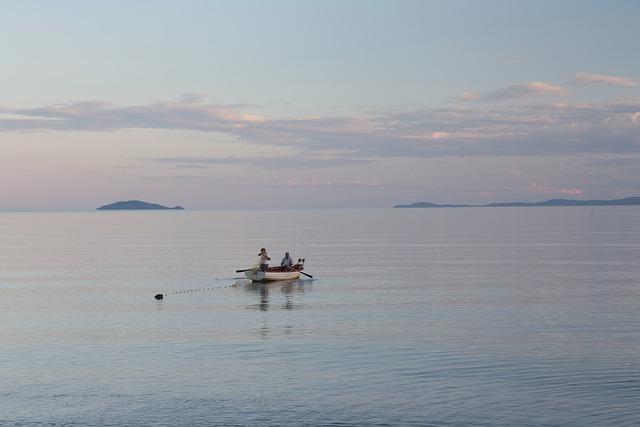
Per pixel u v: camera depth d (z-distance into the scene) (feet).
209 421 82.23
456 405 86.33
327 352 112.78
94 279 224.94
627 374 98.63
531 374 98.99
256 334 128.06
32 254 345.92
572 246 373.40
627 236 474.49
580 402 87.04
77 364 106.83
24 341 123.34
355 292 186.09
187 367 104.68
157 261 298.15
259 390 92.99
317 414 83.97
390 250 354.74
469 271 240.12
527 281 208.03
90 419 83.05
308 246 397.60
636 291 183.52
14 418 83.41
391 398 89.15
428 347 115.44
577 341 119.65
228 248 387.55
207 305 165.99
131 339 124.77
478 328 131.44
